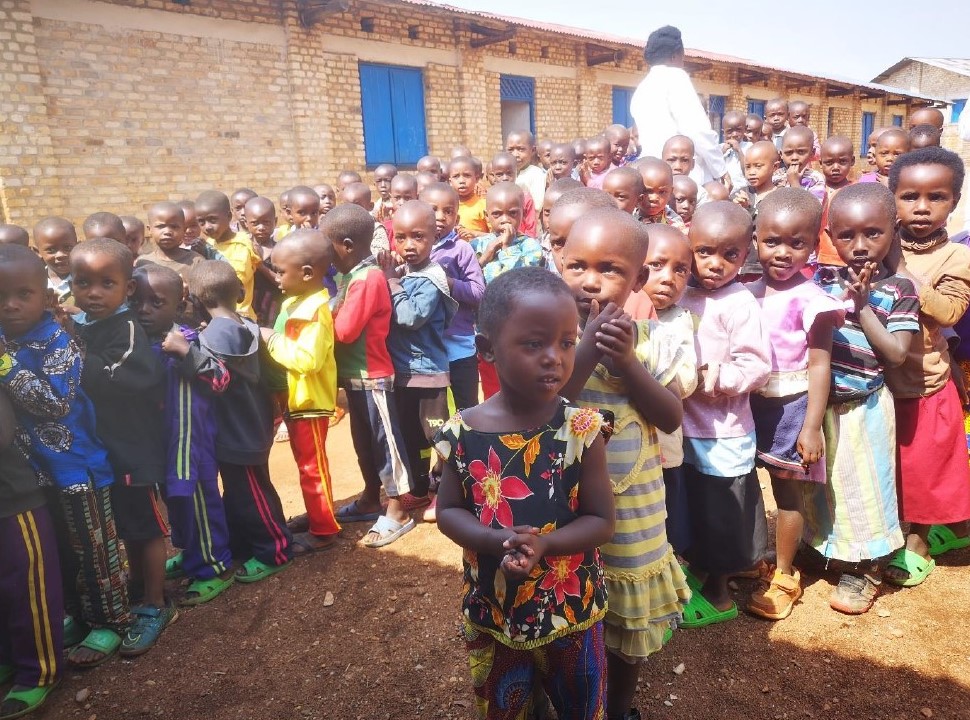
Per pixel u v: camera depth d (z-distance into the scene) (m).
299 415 3.45
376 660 2.72
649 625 2.12
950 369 2.98
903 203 2.93
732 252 2.51
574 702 1.85
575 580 1.77
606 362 2.07
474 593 1.81
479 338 1.76
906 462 2.95
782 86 19.91
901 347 2.67
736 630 2.75
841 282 2.84
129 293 2.88
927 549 3.10
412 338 3.79
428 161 7.01
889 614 2.79
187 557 3.20
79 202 7.96
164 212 4.38
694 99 5.71
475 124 11.95
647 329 2.16
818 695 2.38
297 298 3.44
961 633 2.65
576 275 1.99
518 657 1.83
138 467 2.86
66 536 2.78
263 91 9.34
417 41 11.02
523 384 1.63
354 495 4.27
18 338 2.55
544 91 13.42
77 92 7.85
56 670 2.61
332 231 3.56
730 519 2.64
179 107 8.63
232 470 3.28
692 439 2.63
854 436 2.78
